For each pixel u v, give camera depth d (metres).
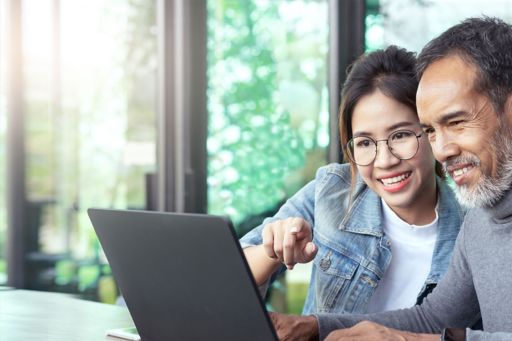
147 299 1.76
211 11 5.07
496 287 1.91
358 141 2.32
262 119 4.92
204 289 1.57
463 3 4.17
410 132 2.26
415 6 4.32
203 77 5.11
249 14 4.95
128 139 5.52
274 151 4.88
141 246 1.68
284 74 4.83
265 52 4.89
